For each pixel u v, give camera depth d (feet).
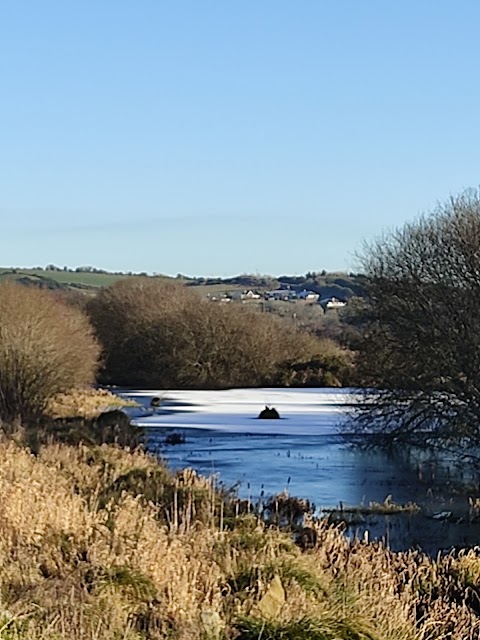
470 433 85.30
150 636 23.16
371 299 91.91
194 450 92.53
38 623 21.61
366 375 92.84
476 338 84.33
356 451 92.38
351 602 26.53
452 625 29.58
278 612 24.53
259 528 38.40
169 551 29.58
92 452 68.69
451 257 87.15
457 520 58.13
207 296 223.30
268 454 89.86
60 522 32.40
